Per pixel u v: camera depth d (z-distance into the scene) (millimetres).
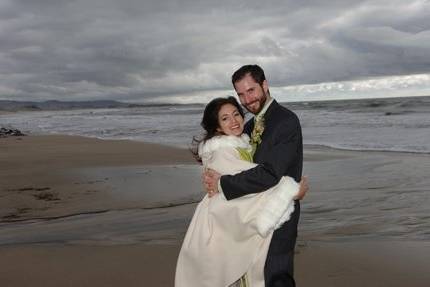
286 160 2826
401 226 6355
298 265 4922
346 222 6660
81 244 5949
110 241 6090
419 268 4719
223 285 2877
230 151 2910
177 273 3037
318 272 4711
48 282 4590
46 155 17219
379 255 5145
